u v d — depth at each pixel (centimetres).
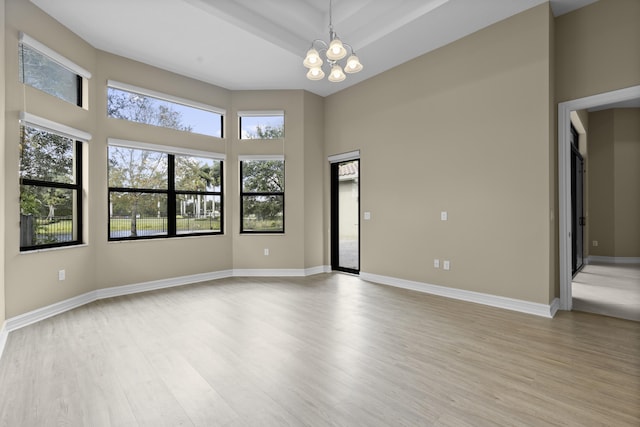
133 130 449
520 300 354
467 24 370
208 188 540
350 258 593
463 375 220
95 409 183
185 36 391
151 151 472
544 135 335
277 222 575
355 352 256
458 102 404
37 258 335
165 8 337
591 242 709
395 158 480
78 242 396
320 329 307
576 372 223
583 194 656
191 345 270
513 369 227
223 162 556
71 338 285
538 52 338
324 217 602
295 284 498
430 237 437
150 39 397
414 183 455
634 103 666
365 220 527
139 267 454
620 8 317
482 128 382
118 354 253
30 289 327
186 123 511
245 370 228
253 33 386
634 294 427
